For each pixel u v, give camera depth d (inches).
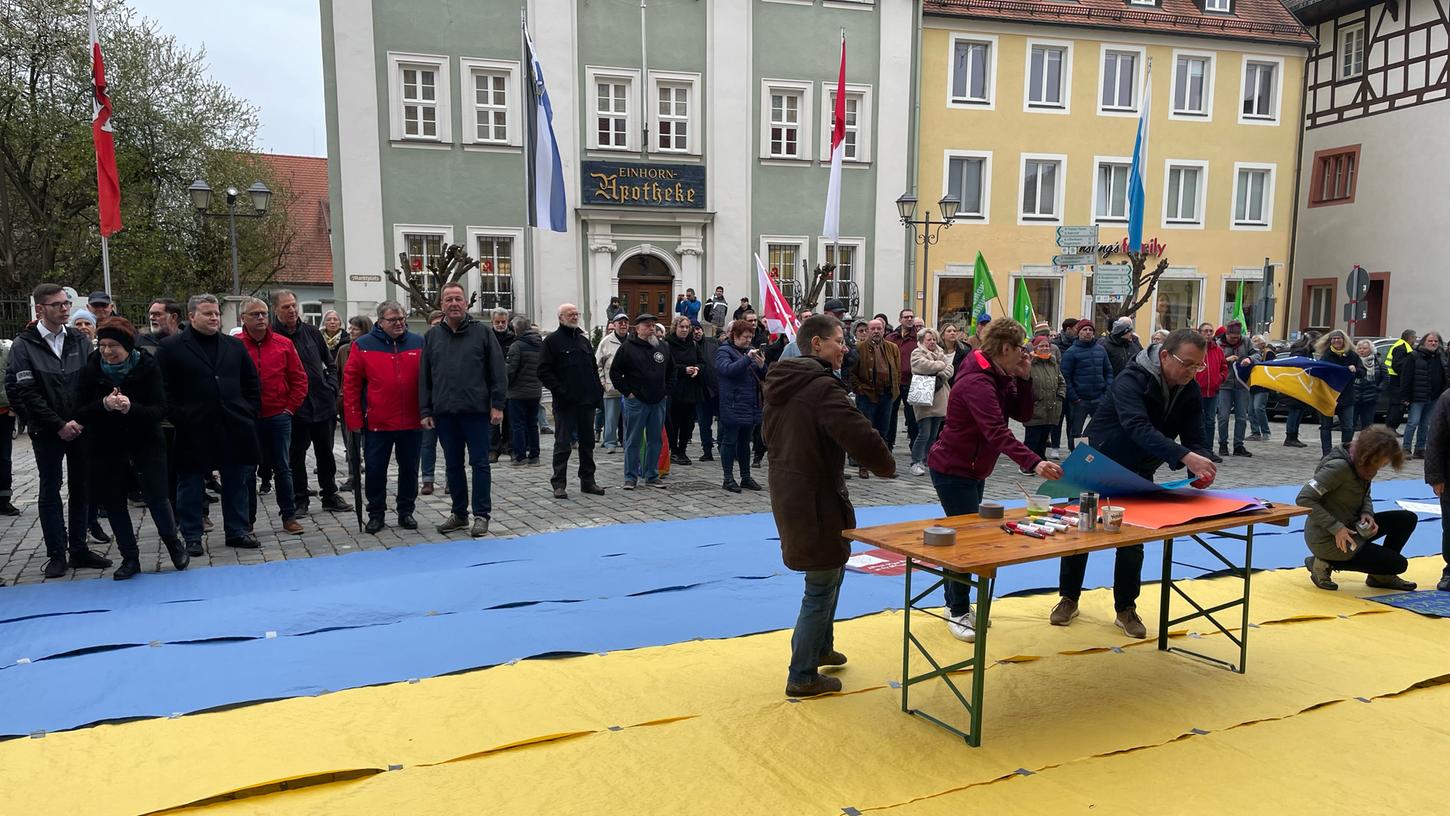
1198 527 152.5
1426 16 1038.4
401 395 298.5
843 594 219.3
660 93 863.7
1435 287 1030.4
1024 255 978.1
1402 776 134.9
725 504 348.8
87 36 909.8
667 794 126.2
